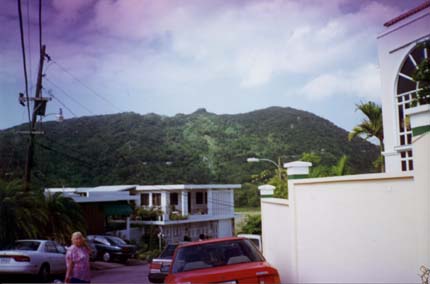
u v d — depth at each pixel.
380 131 19.97
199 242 7.62
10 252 13.81
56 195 21.11
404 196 6.39
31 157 21.05
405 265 6.30
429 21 12.83
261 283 6.53
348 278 7.35
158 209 36.38
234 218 41.97
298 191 8.84
